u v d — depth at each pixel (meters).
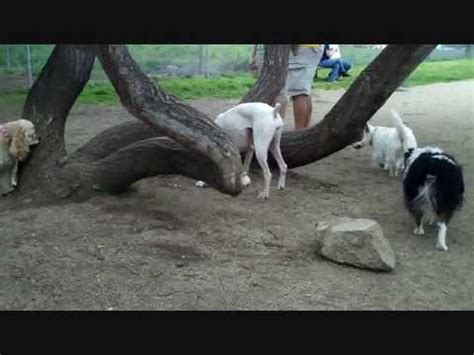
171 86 10.25
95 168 4.13
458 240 3.76
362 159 5.66
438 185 3.55
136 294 2.97
